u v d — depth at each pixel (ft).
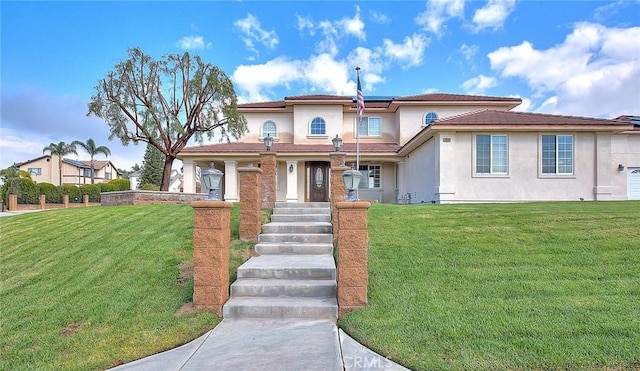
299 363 12.76
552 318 15.24
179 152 66.23
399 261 22.36
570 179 52.60
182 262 23.26
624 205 37.06
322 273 20.61
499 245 24.34
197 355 13.53
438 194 52.29
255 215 27.53
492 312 16.01
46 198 113.29
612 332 13.96
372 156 70.90
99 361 13.10
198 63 63.52
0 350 13.98
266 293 19.07
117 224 32.17
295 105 77.71
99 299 18.51
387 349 13.53
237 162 73.05
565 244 23.93
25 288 20.13
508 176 52.42
